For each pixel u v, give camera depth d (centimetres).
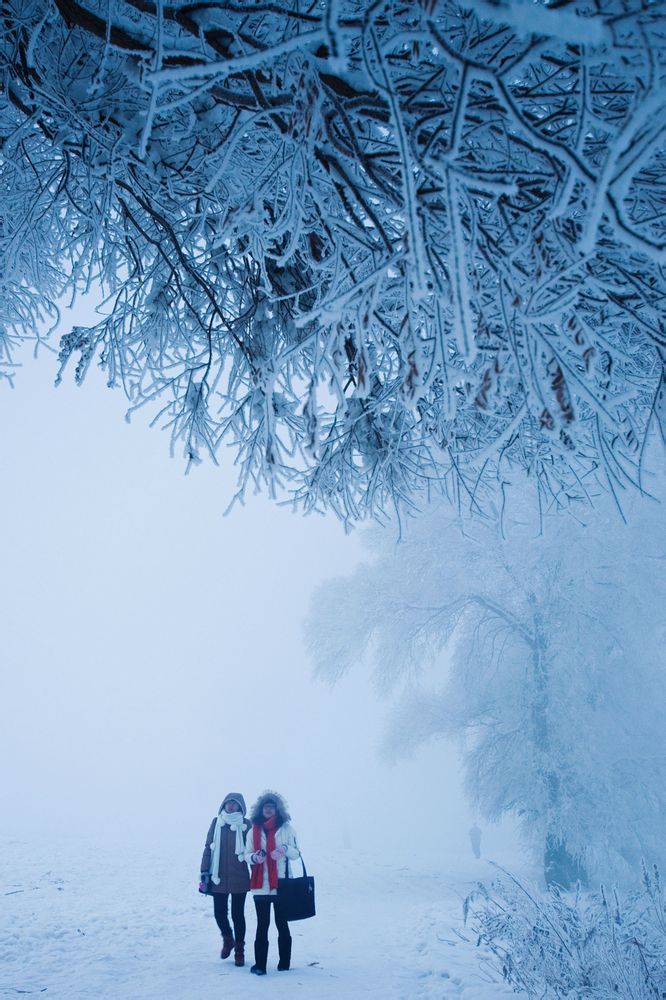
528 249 205
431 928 805
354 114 201
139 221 334
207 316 346
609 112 206
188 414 330
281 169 206
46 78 255
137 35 228
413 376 157
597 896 584
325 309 163
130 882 1203
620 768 1411
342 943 744
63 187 281
